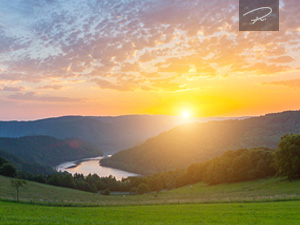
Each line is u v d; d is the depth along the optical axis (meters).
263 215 22.98
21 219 19.08
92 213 25.75
